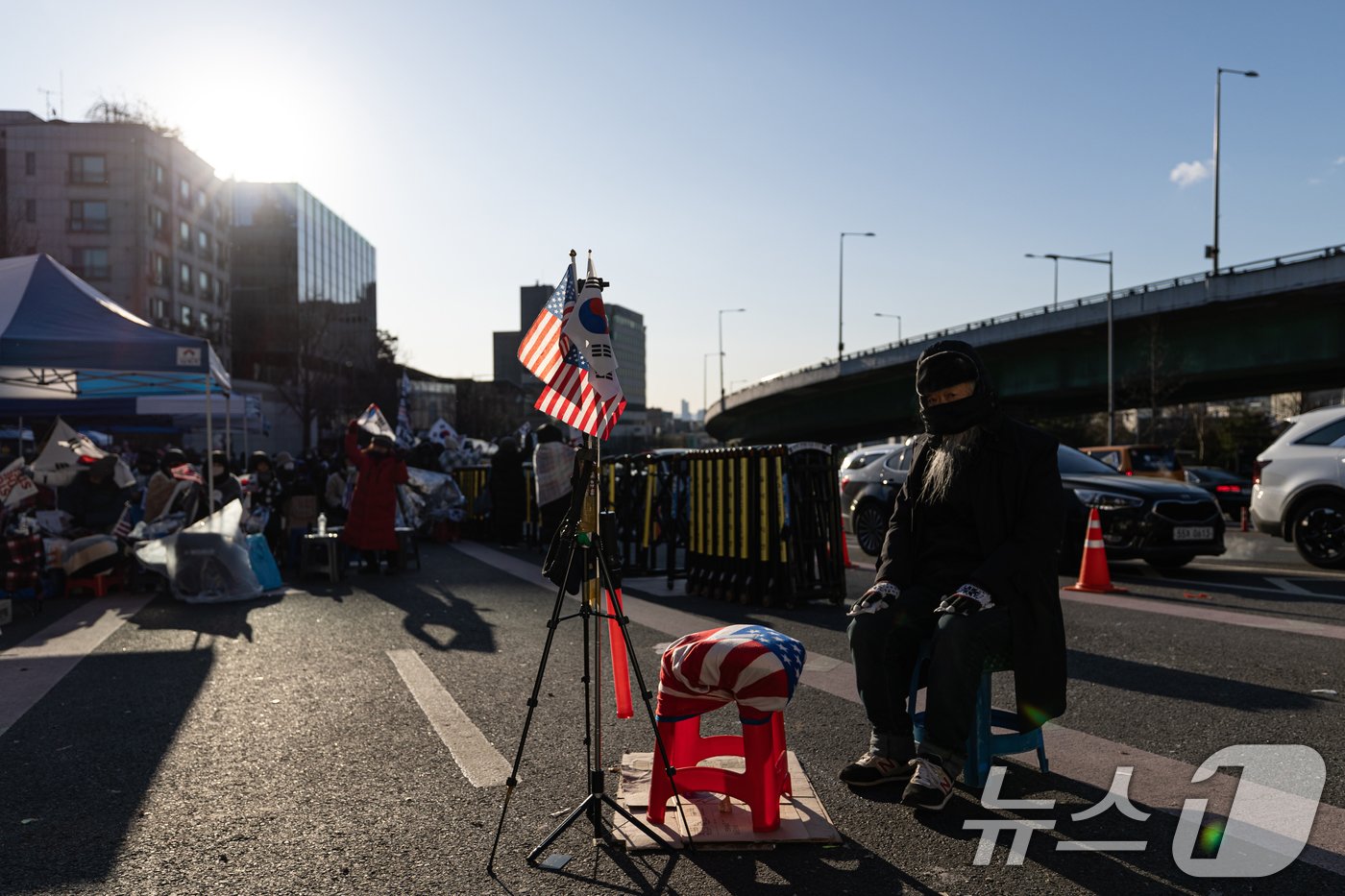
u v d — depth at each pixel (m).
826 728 4.69
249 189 85.19
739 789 3.39
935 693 3.57
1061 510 3.71
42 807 3.72
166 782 4.00
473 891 2.96
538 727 4.76
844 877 3.04
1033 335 37.50
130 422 34.44
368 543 11.66
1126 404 42.31
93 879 3.06
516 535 17.08
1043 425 64.25
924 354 3.89
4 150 57.69
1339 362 29.91
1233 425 58.84
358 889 2.97
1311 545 11.47
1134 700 5.13
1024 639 3.62
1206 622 7.56
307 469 19.41
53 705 5.33
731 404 65.06
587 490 3.51
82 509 10.74
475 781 3.98
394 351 107.94
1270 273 28.52
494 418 99.00
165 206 61.53
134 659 6.59
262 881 3.04
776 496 8.80
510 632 7.49
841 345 65.06
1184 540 10.37
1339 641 6.72
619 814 3.51
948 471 3.83
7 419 19.23
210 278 68.69
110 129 58.38
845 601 9.27
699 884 2.99
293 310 85.06
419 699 5.32
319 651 6.77
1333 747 4.26
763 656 3.32
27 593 8.84
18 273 10.78
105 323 10.39
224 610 8.86
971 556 3.86
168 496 10.88
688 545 10.08
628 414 155.62
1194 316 33.09
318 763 4.22
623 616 3.52
